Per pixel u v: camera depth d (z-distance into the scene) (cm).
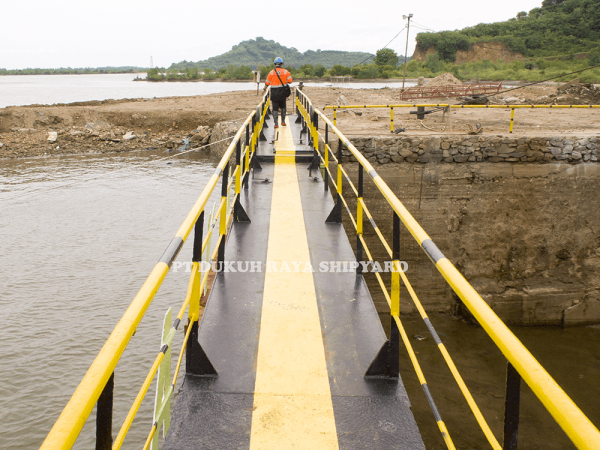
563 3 16888
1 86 12681
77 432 100
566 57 13300
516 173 1298
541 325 1357
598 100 3419
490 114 2414
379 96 3628
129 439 764
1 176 2220
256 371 275
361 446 221
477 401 981
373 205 1295
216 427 232
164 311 1107
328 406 247
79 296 1158
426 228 1317
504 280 1352
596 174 1296
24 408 806
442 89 3447
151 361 938
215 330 317
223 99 4031
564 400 91
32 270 1287
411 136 1310
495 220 1321
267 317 335
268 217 577
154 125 3128
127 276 1268
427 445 853
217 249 410
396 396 255
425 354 1160
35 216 1708
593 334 1317
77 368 903
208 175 2283
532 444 864
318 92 3922
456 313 1333
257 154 924
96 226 1622
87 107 3459
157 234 1565
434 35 15575
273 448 219
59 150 2736
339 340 307
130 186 2091
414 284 1325
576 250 1335
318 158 857
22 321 1041
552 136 1296
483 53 15275
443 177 1296
